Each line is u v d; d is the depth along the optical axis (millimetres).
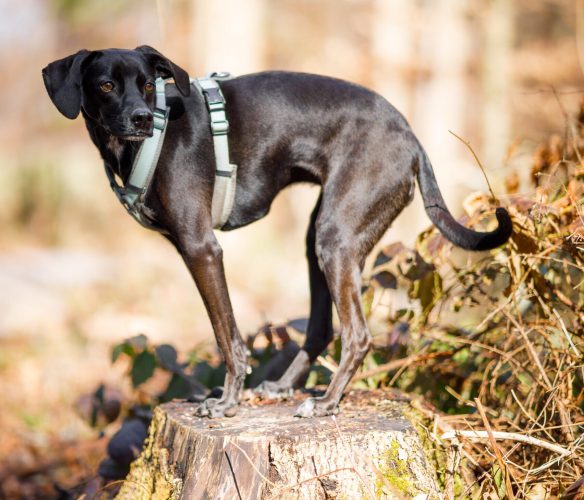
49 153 21281
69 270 14703
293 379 4188
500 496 3443
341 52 17219
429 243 4328
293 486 3170
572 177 4281
